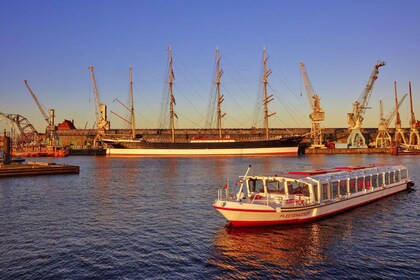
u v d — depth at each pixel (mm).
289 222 31922
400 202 42281
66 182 69500
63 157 197625
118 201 47188
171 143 190500
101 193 54375
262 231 30312
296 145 187250
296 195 33594
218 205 30625
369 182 42344
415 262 23859
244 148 186625
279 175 36062
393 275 21828
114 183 67188
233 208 30000
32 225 34219
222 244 27484
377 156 171250
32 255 25609
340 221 33625
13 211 40906
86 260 24562
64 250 26641
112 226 33656
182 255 25422
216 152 188250
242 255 25219
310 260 24234
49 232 31703
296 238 28578
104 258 24922
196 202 45812
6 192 56000
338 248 26469
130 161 145375
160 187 60750
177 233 30906
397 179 50031
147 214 38781
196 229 32094
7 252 26312
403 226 32219
